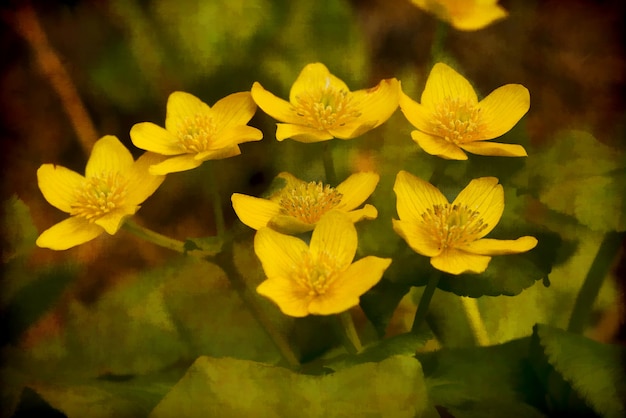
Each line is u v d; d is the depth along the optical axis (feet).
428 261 1.99
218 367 1.93
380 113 2.00
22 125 2.41
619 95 2.34
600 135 2.26
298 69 2.39
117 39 2.43
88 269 2.27
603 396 1.93
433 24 2.48
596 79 2.37
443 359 2.03
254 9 2.40
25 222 2.10
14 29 2.45
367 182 1.97
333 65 2.40
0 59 2.44
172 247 2.00
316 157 2.26
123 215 1.97
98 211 1.98
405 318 2.17
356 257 2.02
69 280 2.10
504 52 2.44
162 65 2.42
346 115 1.99
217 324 2.12
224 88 2.41
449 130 1.97
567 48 2.42
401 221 1.93
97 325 2.11
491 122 2.00
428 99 2.01
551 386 2.00
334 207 1.95
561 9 2.45
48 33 2.44
